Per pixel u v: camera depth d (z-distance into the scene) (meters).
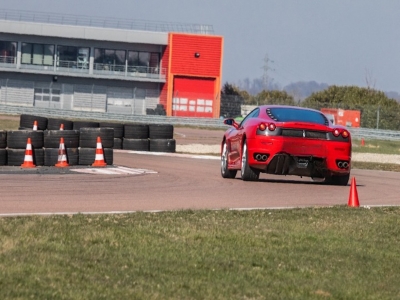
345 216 32.91
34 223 26.69
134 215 30.20
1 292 17.25
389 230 29.92
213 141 123.75
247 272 21.31
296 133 45.97
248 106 190.88
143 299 17.64
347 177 48.34
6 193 37.12
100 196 37.31
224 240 25.84
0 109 184.00
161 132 82.38
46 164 57.78
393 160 92.31
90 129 58.81
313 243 26.34
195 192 41.22
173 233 26.55
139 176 50.16
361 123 170.75
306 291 19.64
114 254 22.55
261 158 46.19
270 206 36.41
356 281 21.17
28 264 20.22
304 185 47.88
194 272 20.89
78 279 19.06
